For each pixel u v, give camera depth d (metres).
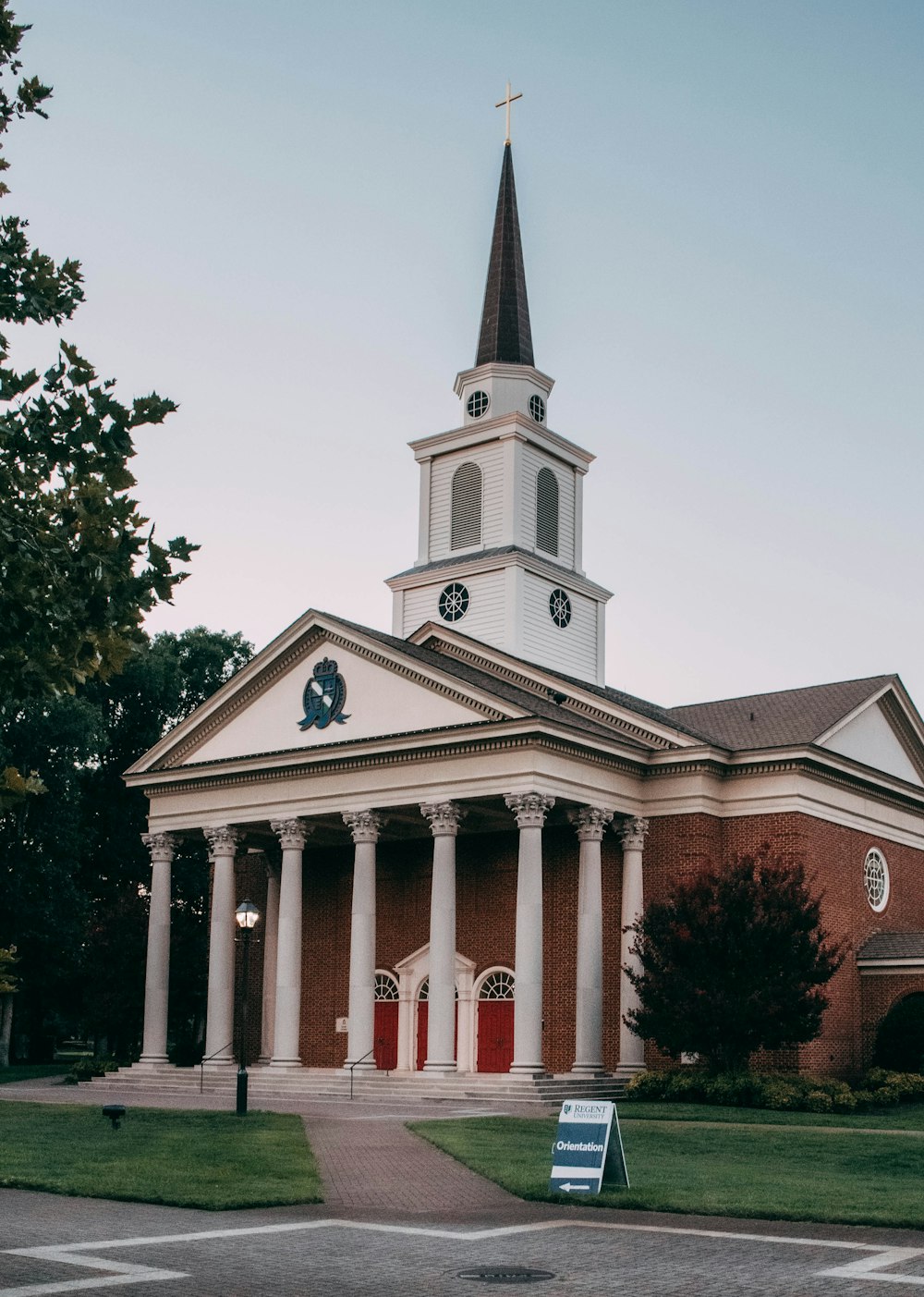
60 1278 13.10
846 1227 16.75
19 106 10.59
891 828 46.56
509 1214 17.78
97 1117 31.45
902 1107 37.78
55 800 59.09
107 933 59.19
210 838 46.22
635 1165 22.94
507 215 55.22
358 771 42.75
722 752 41.94
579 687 44.34
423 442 52.66
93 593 9.59
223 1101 37.81
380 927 47.53
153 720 69.44
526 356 53.62
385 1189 20.11
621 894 42.66
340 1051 47.31
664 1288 12.73
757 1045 36.41
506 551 49.16
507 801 39.09
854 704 45.66
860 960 42.72
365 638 42.88
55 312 10.30
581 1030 39.72
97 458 9.73
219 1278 13.16
